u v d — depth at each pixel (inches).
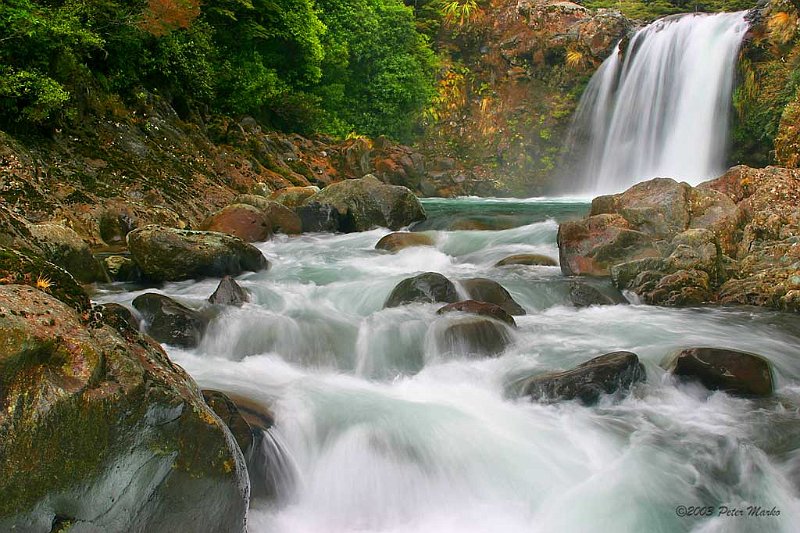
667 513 200.7
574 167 1256.2
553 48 1305.4
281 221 599.2
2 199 500.7
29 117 570.6
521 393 261.4
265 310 348.2
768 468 217.9
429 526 202.7
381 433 228.8
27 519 133.6
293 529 199.3
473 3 1398.9
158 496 148.9
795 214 455.5
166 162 687.1
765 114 971.9
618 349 305.3
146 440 147.4
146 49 759.1
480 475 216.2
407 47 1248.8
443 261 495.8
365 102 1203.2
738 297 390.0
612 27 1248.8
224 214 554.9
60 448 136.9
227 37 961.5
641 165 1147.9
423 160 1115.3
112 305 300.8
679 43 1109.1
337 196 635.5
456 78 1364.4
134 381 147.8
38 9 591.2
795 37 954.7
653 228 453.4
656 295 390.9
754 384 263.6
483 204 896.3
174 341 307.1
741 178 503.8
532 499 208.2
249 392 251.9
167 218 565.9
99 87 685.3
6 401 133.0
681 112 1094.4
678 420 247.1
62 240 390.3
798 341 322.3
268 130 997.2
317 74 1055.6
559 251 447.5
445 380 283.7
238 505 163.6
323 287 401.7
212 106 935.0
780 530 195.6
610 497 205.9
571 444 230.8
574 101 1274.6
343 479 216.7
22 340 137.1
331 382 277.9
